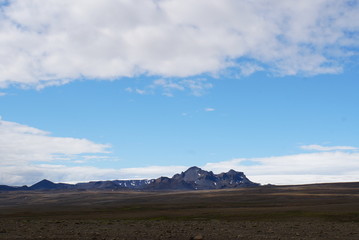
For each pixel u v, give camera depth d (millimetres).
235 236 39094
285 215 91875
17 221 74688
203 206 180375
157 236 38875
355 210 107688
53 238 36906
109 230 47281
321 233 43562
